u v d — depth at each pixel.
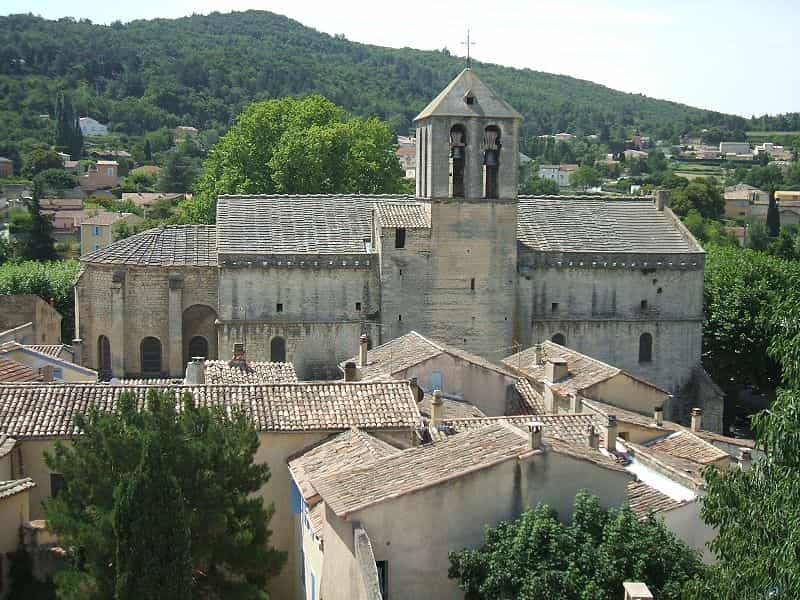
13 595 37.09
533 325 89.12
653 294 91.44
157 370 87.31
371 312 85.81
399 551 33.47
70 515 36.16
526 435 36.59
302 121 127.75
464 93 84.00
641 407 65.88
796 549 28.41
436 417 49.50
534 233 91.06
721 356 96.44
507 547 33.00
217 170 131.25
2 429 44.19
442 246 84.81
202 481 36.88
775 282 100.38
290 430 45.38
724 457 54.16
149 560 33.22
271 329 84.94
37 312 95.00
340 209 90.50
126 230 187.25
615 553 32.81
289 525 45.34
